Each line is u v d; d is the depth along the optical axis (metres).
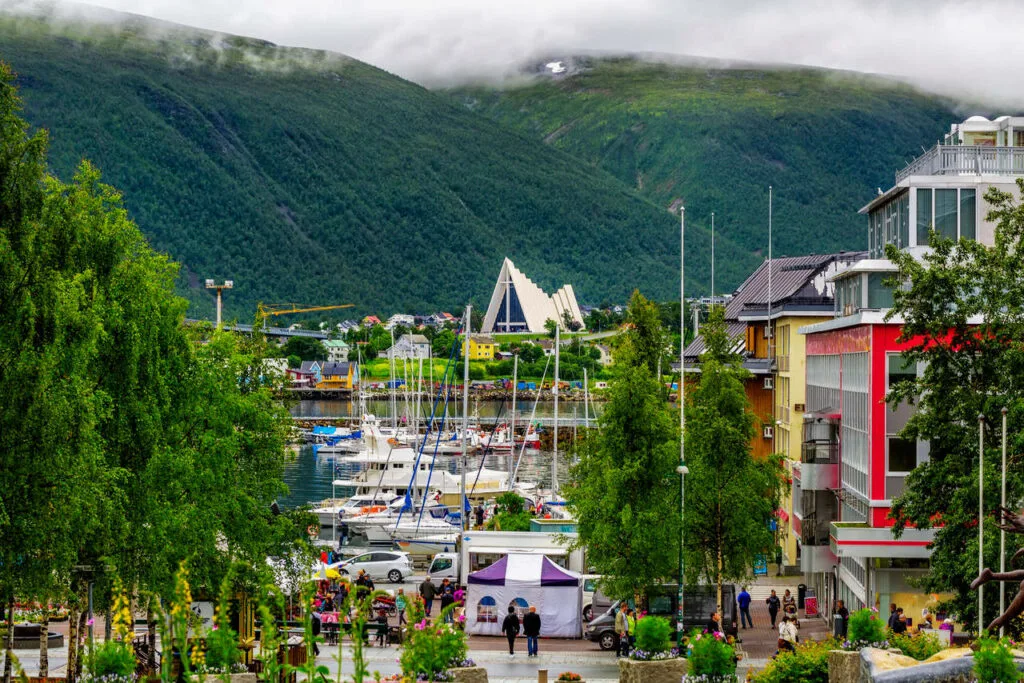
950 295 57.75
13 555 40.16
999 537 50.50
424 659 35.06
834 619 60.28
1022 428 53.47
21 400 39.38
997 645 30.81
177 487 50.72
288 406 67.00
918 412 64.94
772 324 108.50
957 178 75.44
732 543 69.56
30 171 40.41
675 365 140.25
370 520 128.62
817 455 76.44
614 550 65.75
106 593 48.03
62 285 40.72
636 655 49.22
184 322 62.03
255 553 55.12
